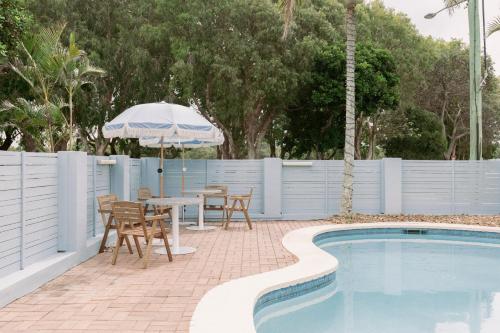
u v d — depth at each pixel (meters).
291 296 6.21
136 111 8.91
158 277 6.55
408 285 7.30
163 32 22.12
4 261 5.64
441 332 5.11
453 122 35.22
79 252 7.48
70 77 16.39
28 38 15.50
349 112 13.31
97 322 4.60
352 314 5.80
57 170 7.34
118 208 7.16
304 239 9.71
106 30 23.84
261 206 14.07
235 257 8.00
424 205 14.57
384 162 14.23
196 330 4.18
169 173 13.84
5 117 18.30
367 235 12.05
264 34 21.11
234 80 20.58
